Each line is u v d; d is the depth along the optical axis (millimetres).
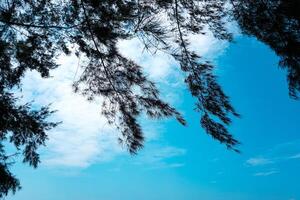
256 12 6461
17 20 6906
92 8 7008
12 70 6867
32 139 6938
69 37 7254
